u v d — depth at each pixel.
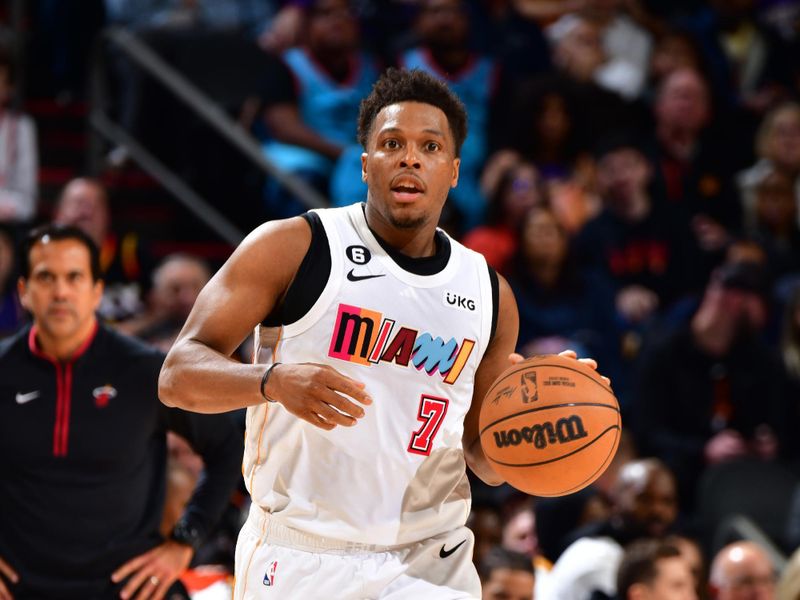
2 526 14.44
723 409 26.66
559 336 28.05
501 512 22.78
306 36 33.94
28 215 29.22
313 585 11.12
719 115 34.78
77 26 33.78
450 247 11.69
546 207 28.69
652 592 18.25
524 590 17.58
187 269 24.22
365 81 32.41
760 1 41.56
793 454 26.75
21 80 31.81
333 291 11.03
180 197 29.73
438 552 11.52
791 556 24.00
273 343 11.18
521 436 10.98
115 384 14.71
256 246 10.91
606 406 11.11
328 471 11.14
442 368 11.33
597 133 33.06
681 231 31.14
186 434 15.31
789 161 33.56
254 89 32.03
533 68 35.97
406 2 37.56
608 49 36.66
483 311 11.60
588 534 21.42
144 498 14.90
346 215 11.39
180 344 10.53
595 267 30.22
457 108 11.48
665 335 27.06
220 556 20.72
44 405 14.50
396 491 11.27
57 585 14.37
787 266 31.84
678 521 24.59
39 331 14.70
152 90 30.73
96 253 15.06
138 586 14.66
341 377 9.69
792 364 27.00
